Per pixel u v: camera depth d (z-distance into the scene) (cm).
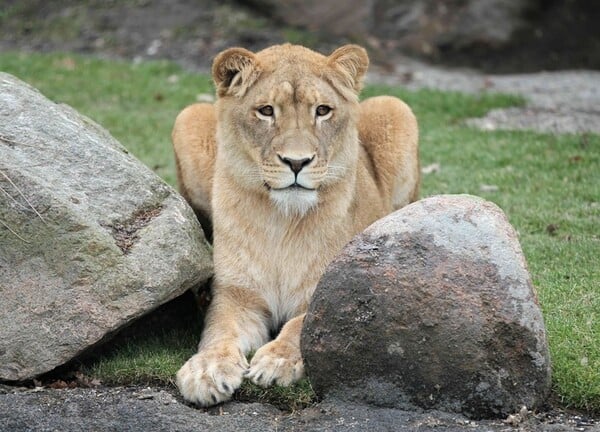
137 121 2223
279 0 3052
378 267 939
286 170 1062
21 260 1005
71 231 1002
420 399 937
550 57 3006
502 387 923
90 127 1235
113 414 952
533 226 1516
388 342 932
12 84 1163
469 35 3002
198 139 1335
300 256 1123
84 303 998
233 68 1116
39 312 996
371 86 2567
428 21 3033
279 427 933
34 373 995
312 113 1087
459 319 915
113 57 2886
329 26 3044
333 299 952
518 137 2075
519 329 917
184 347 1138
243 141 1104
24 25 3034
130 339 1149
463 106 2394
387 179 1381
